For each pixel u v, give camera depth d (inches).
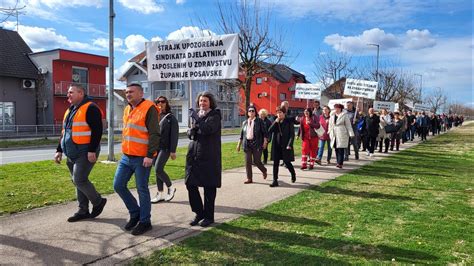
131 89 199.5
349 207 258.1
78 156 210.7
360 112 601.3
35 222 216.8
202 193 295.9
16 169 413.1
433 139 1059.3
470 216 238.2
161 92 2010.3
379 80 1494.8
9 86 1289.4
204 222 212.8
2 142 940.0
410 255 172.6
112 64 490.3
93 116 208.1
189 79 334.3
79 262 162.4
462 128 2030.0
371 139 579.2
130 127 199.9
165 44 341.1
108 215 232.7
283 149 332.5
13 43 1365.7
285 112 335.3
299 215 236.2
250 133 345.1
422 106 1325.0
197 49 329.4
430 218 232.7
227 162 494.6
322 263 162.7
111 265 159.9
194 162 210.4
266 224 216.7
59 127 1370.6
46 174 378.0
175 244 184.1
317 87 762.8
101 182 335.3
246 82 642.8
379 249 179.3
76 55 1428.4
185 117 2000.5
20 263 160.7
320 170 431.5
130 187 315.6
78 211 223.8
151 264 160.7
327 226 213.6
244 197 287.7
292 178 348.2
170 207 254.8
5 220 219.8
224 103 2054.6
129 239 190.5
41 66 1412.4
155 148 198.5
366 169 440.8
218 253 172.9
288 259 166.6
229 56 319.0
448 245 185.6
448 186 337.7
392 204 267.9
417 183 351.9
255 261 164.2
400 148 750.5
